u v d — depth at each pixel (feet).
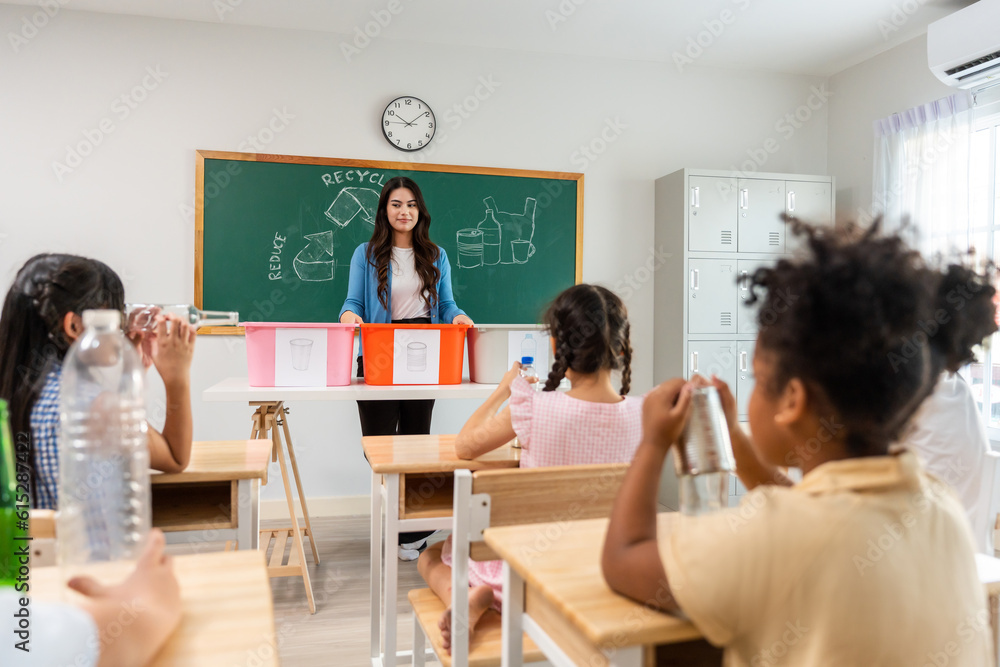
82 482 2.04
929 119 11.27
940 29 10.14
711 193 12.22
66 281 3.48
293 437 11.65
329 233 11.68
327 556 9.62
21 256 10.64
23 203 10.66
